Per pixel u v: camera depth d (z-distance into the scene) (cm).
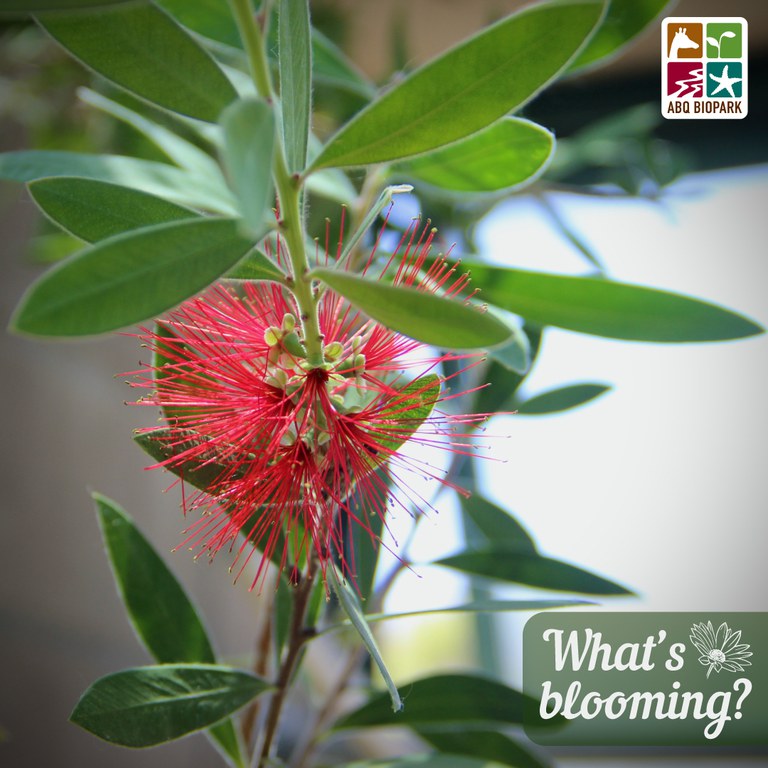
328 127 38
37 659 49
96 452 56
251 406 20
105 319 15
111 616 55
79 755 51
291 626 23
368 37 47
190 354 20
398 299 15
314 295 19
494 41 17
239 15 17
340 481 21
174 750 56
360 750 51
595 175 48
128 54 18
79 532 54
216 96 19
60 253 38
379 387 21
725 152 62
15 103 45
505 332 15
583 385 33
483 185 26
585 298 24
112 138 37
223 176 30
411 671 62
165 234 15
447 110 18
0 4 16
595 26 17
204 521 21
